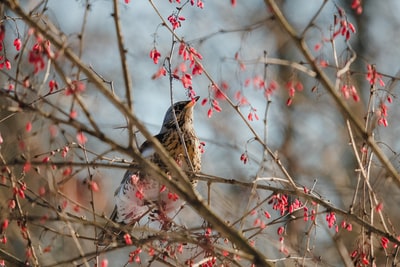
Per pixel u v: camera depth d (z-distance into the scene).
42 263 17.03
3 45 11.27
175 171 10.18
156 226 13.11
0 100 14.00
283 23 10.42
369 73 11.05
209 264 11.62
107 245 11.35
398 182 10.68
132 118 9.77
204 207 10.25
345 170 22.17
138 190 12.20
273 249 15.64
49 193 10.24
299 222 15.19
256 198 12.71
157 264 14.90
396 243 11.06
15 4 9.44
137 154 10.01
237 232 10.28
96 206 18.50
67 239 17.81
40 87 9.37
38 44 10.00
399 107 20.88
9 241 17.34
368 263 11.36
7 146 10.99
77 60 9.56
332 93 10.46
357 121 10.66
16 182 10.80
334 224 12.78
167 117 14.88
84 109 9.66
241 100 11.38
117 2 10.02
